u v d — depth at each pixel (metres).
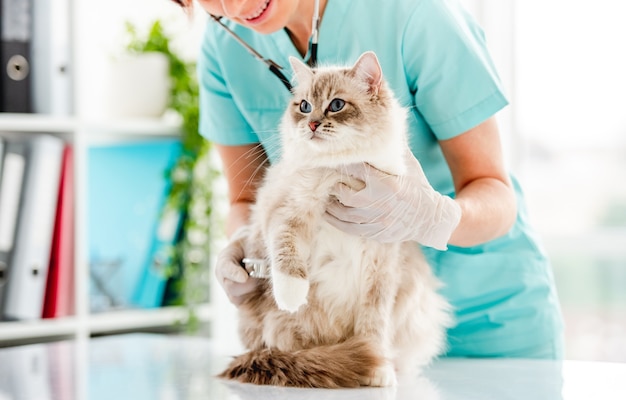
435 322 1.68
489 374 1.50
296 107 1.60
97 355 1.84
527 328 1.82
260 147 2.00
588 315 3.36
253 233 1.66
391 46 1.73
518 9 3.22
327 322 1.53
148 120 2.91
